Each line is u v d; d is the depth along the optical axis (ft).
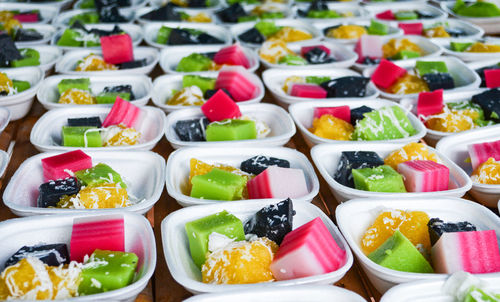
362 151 6.25
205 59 9.12
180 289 4.75
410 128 6.96
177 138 7.00
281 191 5.56
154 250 4.58
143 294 4.69
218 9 12.95
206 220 4.92
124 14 12.34
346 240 4.87
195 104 7.74
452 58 9.30
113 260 4.46
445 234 4.68
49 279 4.12
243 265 4.36
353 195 5.57
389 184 5.66
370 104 7.71
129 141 6.63
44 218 4.92
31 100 7.78
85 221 4.89
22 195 5.57
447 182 5.81
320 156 6.40
